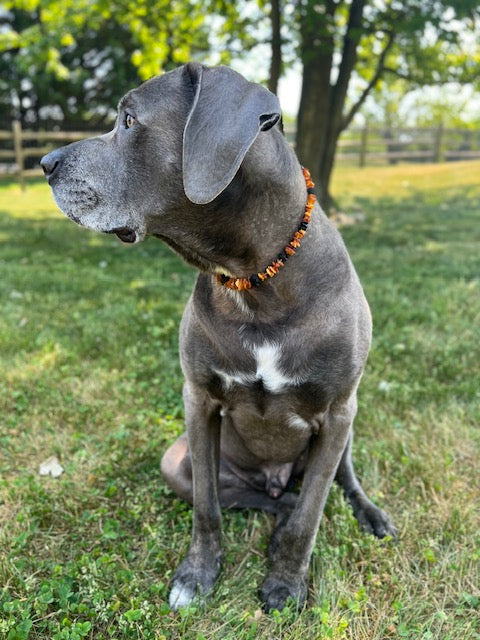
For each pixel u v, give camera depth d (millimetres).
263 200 669
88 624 661
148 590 748
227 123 596
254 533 865
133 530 858
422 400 1194
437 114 10273
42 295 1858
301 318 696
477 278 2016
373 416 1128
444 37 2762
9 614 688
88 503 898
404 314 1630
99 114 7770
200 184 598
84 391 1220
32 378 1263
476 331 1507
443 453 1020
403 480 954
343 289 716
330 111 3088
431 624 701
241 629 701
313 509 745
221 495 892
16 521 847
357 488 909
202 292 734
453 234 2945
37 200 4402
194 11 3074
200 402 771
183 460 858
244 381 723
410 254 2459
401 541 835
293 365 702
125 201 687
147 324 1574
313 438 783
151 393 1213
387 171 5824
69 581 736
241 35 3223
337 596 736
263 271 688
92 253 2508
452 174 5414
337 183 5113
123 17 3115
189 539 832
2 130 7168
